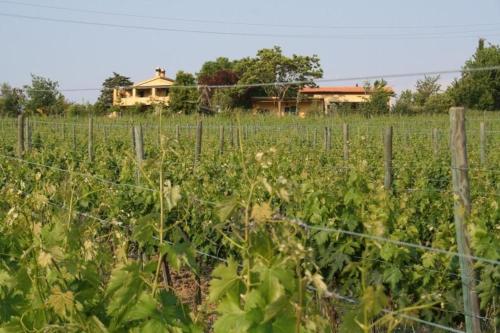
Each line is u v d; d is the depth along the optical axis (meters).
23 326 2.89
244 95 45.97
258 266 2.36
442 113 44.53
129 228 6.23
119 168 12.37
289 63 46.34
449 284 4.73
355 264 2.46
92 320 2.82
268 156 2.56
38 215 3.70
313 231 5.16
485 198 6.62
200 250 6.36
